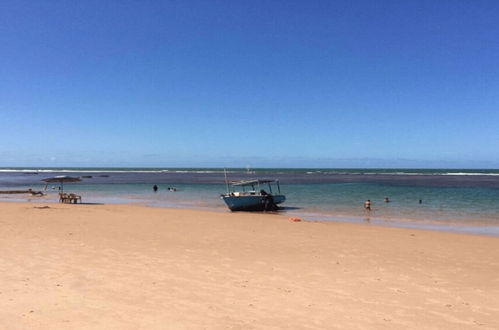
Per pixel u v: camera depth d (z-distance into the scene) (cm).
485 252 1424
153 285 923
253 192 3350
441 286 969
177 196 4644
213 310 769
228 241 1546
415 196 4494
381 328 700
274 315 750
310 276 1032
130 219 2252
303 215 2803
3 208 2800
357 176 12550
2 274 984
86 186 6894
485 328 709
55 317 713
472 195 4591
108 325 683
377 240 1639
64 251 1271
